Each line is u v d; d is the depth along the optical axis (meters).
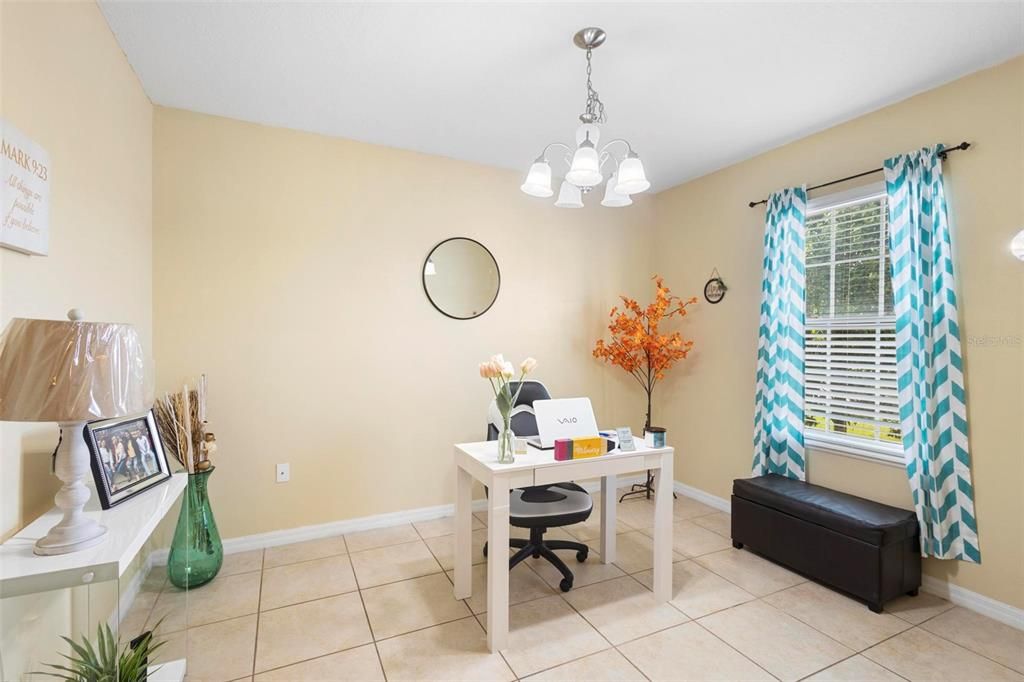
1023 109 2.18
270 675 1.82
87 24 1.79
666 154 3.44
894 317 2.69
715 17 1.95
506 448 2.13
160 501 1.55
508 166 3.70
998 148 2.25
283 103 2.71
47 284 1.50
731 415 3.62
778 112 2.79
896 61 2.26
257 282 2.94
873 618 2.23
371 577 2.58
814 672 1.86
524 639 2.06
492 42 2.13
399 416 3.34
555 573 2.65
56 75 1.55
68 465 1.24
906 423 2.50
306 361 3.06
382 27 2.03
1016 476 2.19
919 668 1.89
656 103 2.69
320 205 3.10
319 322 3.10
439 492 3.47
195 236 2.79
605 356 3.91
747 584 2.55
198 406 2.52
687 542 3.09
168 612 2.22
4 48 1.26
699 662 1.92
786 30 2.03
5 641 1.21
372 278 3.26
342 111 2.80
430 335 3.45
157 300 2.70
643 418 4.32
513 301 3.76
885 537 2.26
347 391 3.18
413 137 3.17
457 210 3.54
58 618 1.51
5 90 1.27
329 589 2.45
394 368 3.33
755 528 2.88
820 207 3.04
